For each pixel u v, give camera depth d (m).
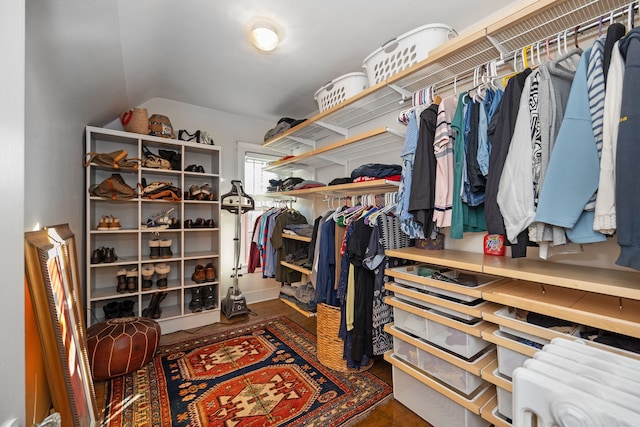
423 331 1.47
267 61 2.21
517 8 1.13
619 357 0.75
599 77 0.90
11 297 0.39
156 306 2.57
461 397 1.27
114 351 1.80
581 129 0.90
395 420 1.50
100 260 2.34
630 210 0.76
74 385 1.07
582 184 0.89
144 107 2.86
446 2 1.59
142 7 1.46
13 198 0.39
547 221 0.94
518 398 0.69
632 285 0.89
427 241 1.78
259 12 1.65
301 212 3.47
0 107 0.36
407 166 1.52
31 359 0.93
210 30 1.80
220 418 1.50
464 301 1.32
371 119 2.39
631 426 0.53
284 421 1.48
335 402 1.62
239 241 3.15
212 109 3.26
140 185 2.47
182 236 2.69
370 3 1.59
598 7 1.06
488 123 1.24
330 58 2.18
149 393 1.70
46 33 1.05
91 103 2.00
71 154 1.86
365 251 1.78
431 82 1.68
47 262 0.98
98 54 1.54
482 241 1.68
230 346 2.32
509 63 1.35
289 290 2.85
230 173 3.38
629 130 0.76
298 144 3.26
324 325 2.04
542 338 1.04
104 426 1.44
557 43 1.13
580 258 1.29
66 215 1.74
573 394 0.60
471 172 1.28
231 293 3.12
